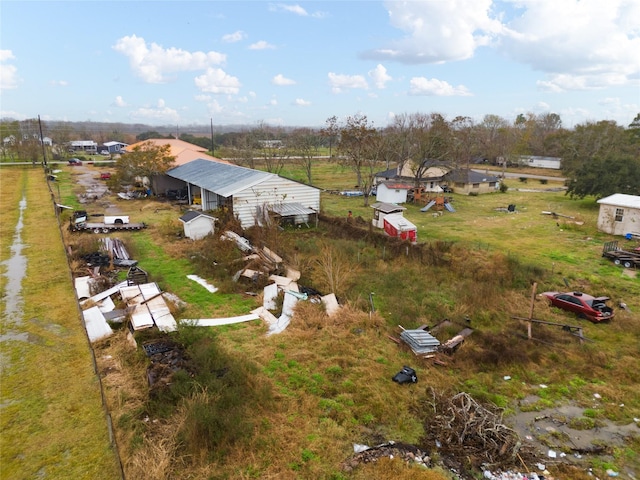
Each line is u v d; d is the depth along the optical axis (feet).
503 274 65.87
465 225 109.50
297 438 32.04
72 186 155.53
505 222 112.98
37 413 33.63
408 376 40.04
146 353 41.37
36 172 187.32
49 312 51.31
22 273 64.39
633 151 212.23
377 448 31.45
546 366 43.75
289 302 53.88
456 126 195.52
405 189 140.26
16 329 47.19
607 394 39.22
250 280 62.18
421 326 50.37
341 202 142.82
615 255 76.84
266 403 35.27
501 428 33.06
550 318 54.34
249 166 192.34
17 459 29.07
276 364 41.73
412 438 33.09
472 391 39.01
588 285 65.57
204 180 113.80
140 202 127.44
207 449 30.12
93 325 46.80
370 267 70.08
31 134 281.13
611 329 51.37
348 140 160.76
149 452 29.58
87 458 29.17
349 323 50.26
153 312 49.29
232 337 46.96
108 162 242.78
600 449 32.58
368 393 37.81
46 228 91.71
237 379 37.17
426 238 95.30
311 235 92.27
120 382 37.63
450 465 30.42
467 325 51.31
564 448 32.63
